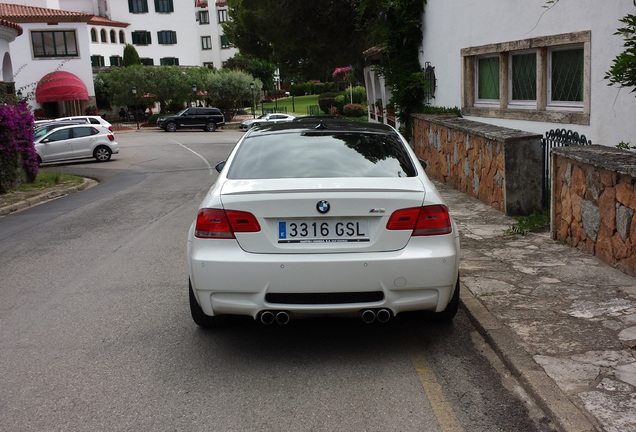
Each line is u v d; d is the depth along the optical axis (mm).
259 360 4172
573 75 8773
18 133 16391
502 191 8617
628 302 4730
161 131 46594
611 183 5656
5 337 4758
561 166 6746
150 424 3307
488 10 10953
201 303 4062
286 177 4230
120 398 3637
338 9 24734
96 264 7145
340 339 4535
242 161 4539
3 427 3314
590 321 4379
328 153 4531
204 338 4609
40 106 49219
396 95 15945
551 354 3859
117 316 5172
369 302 3906
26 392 3752
